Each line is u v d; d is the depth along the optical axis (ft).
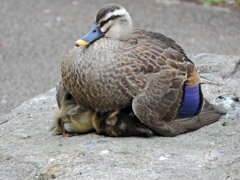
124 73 16.63
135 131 17.17
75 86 17.37
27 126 19.19
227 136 16.39
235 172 13.98
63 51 37.01
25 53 37.24
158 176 13.98
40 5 44.78
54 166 15.15
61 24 40.81
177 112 17.39
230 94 20.53
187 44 35.63
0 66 35.45
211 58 24.77
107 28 17.84
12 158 16.06
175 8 42.50
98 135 17.71
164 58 17.52
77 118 17.47
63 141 17.10
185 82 17.81
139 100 16.63
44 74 34.22
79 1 45.21
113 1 22.99
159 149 15.70
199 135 16.79
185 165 14.56
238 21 40.01
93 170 14.57
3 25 41.14
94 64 16.72
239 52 34.27
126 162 14.89
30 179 15.06
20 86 32.71
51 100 22.59
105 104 17.11
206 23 39.68
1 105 29.96
